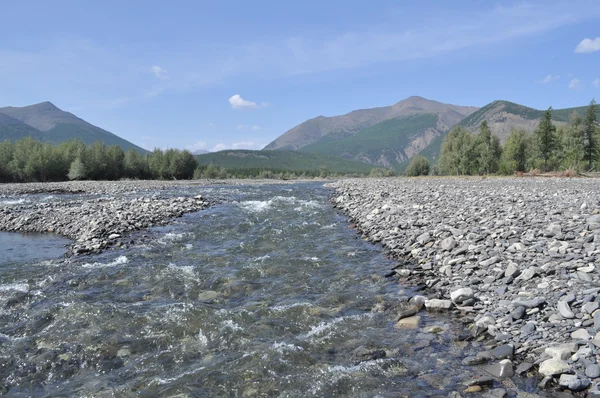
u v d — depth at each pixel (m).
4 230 18.14
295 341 6.84
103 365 6.21
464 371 5.65
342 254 12.77
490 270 9.30
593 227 10.91
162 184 54.38
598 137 68.00
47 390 5.61
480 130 81.94
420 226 14.95
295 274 10.78
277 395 5.29
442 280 9.47
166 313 8.02
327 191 37.12
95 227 16.97
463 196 23.03
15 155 66.25
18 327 7.57
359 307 8.38
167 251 13.45
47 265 11.79
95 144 75.56
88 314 8.03
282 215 21.25
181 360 6.30
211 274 10.76
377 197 24.91
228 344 6.79
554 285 7.71
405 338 6.83
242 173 136.12
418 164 105.69
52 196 34.50
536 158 71.00
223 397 5.27
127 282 10.19
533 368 5.52
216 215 21.34
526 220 13.23
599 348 5.39
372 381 5.52
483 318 7.05
